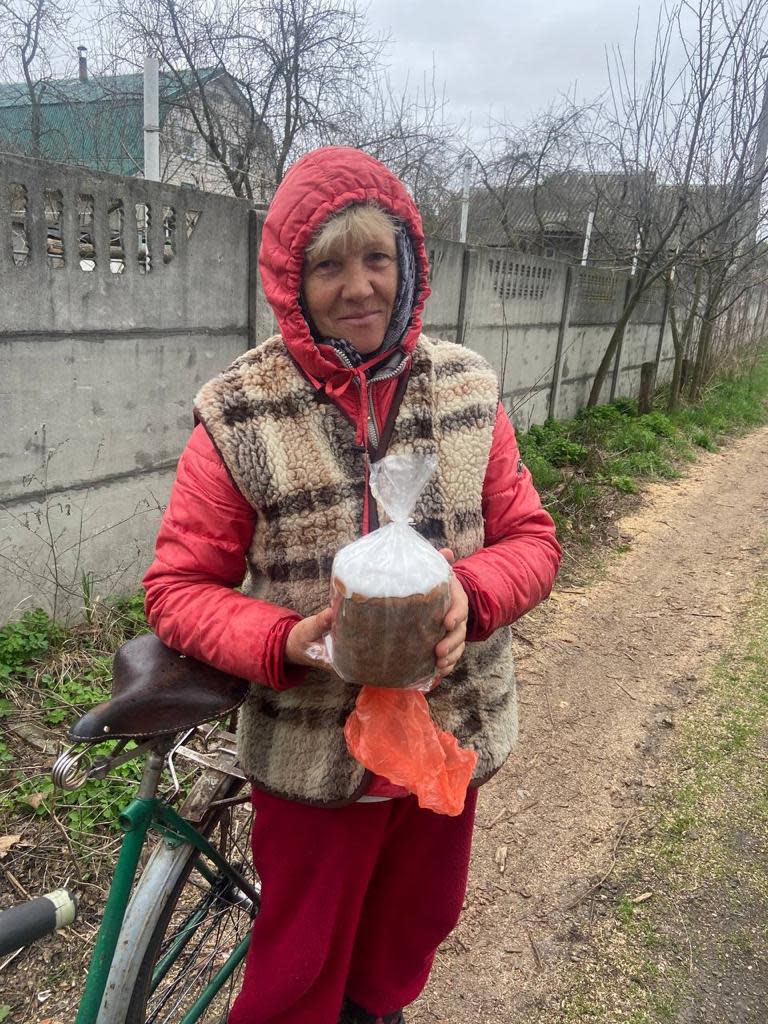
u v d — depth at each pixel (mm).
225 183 11875
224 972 1738
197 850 1479
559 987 2119
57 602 3559
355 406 1289
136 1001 1337
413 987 1616
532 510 1439
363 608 1030
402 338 1302
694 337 13852
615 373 11328
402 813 1417
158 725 1207
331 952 1420
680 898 2436
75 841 2387
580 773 3070
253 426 1241
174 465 4133
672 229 9250
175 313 3916
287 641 1172
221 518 1264
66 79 11000
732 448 9766
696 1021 2027
